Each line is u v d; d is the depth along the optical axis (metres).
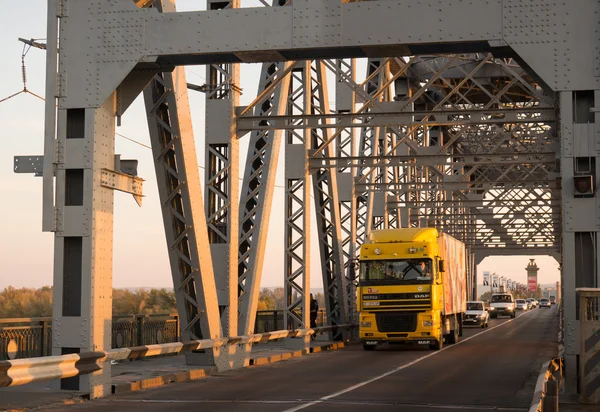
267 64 25.25
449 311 34.12
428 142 48.62
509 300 79.38
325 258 33.81
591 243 14.52
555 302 174.38
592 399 13.73
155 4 16.75
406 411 13.34
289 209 29.59
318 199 33.47
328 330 32.78
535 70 14.65
